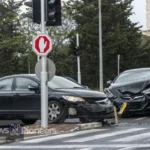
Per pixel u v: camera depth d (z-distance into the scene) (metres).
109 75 69.62
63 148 12.60
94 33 69.12
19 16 65.56
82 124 17.25
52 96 17.78
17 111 18.48
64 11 66.19
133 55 72.31
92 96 17.77
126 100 21.58
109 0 72.12
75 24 71.00
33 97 18.23
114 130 16.45
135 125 18.02
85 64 69.25
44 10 17.06
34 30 63.34
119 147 12.51
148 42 76.56
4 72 71.56
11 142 14.12
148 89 21.69
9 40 65.38
